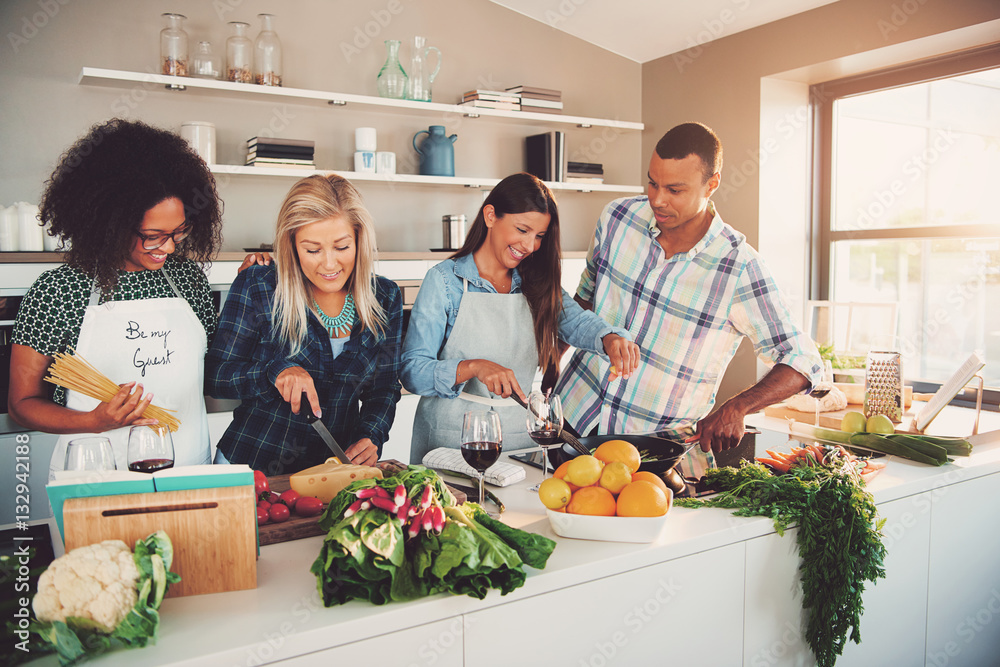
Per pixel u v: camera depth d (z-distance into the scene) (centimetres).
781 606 140
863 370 297
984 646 185
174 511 102
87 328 152
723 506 142
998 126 331
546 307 192
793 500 138
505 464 158
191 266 172
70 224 145
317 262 158
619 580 118
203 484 104
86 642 87
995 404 329
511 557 104
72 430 142
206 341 171
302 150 357
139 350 157
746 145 401
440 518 104
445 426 188
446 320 190
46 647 90
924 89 361
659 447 151
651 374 204
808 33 367
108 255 147
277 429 170
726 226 197
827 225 409
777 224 402
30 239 296
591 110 459
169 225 152
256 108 365
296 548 121
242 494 104
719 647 132
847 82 391
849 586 134
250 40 347
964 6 306
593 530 123
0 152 313
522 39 434
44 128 321
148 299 158
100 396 143
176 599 103
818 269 415
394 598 99
